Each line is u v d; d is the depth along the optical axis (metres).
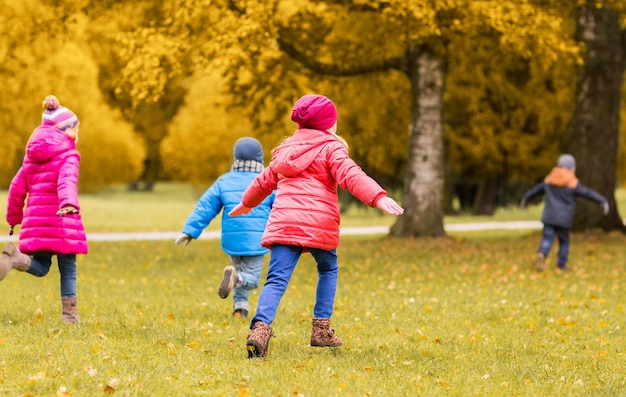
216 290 13.75
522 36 19.31
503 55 24.17
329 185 7.27
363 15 21.62
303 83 24.16
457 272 16.66
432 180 23.02
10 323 9.13
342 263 18.39
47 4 21.91
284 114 24.31
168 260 19.30
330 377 6.63
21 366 6.55
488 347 8.57
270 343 8.27
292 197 7.22
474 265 17.91
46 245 8.81
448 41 22.30
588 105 24.45
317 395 5.96
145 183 83.50
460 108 34.06
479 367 7.45
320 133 7.34
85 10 21.86
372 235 29.59
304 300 12.43
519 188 41.88
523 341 9.04
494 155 35.75
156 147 70.12
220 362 6.99
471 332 9.56
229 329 9.20
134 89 18.94
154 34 19.19
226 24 18.36
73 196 8.59
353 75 23.14
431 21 17.98
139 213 42.59
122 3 21.56
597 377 7.12
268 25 18.83
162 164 76.56
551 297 13.05
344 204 43.84
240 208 7.61
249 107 24.31
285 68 23.08
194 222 9.58
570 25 26.56
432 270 17.06
